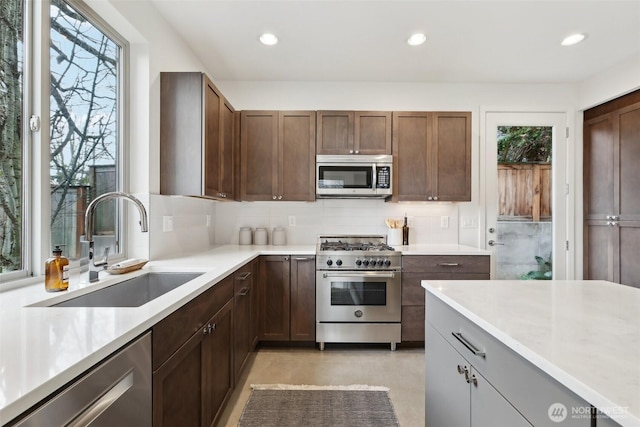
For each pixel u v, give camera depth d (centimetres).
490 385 92
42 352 72
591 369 63
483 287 134
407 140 299
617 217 296
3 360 68
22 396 55
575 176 334
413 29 237
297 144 299
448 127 300
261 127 299
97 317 96
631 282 284
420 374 233
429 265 273
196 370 136
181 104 218
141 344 93
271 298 274
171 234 234
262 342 283
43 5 142
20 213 137
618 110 296
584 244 332
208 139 225
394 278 272
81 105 169
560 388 65
